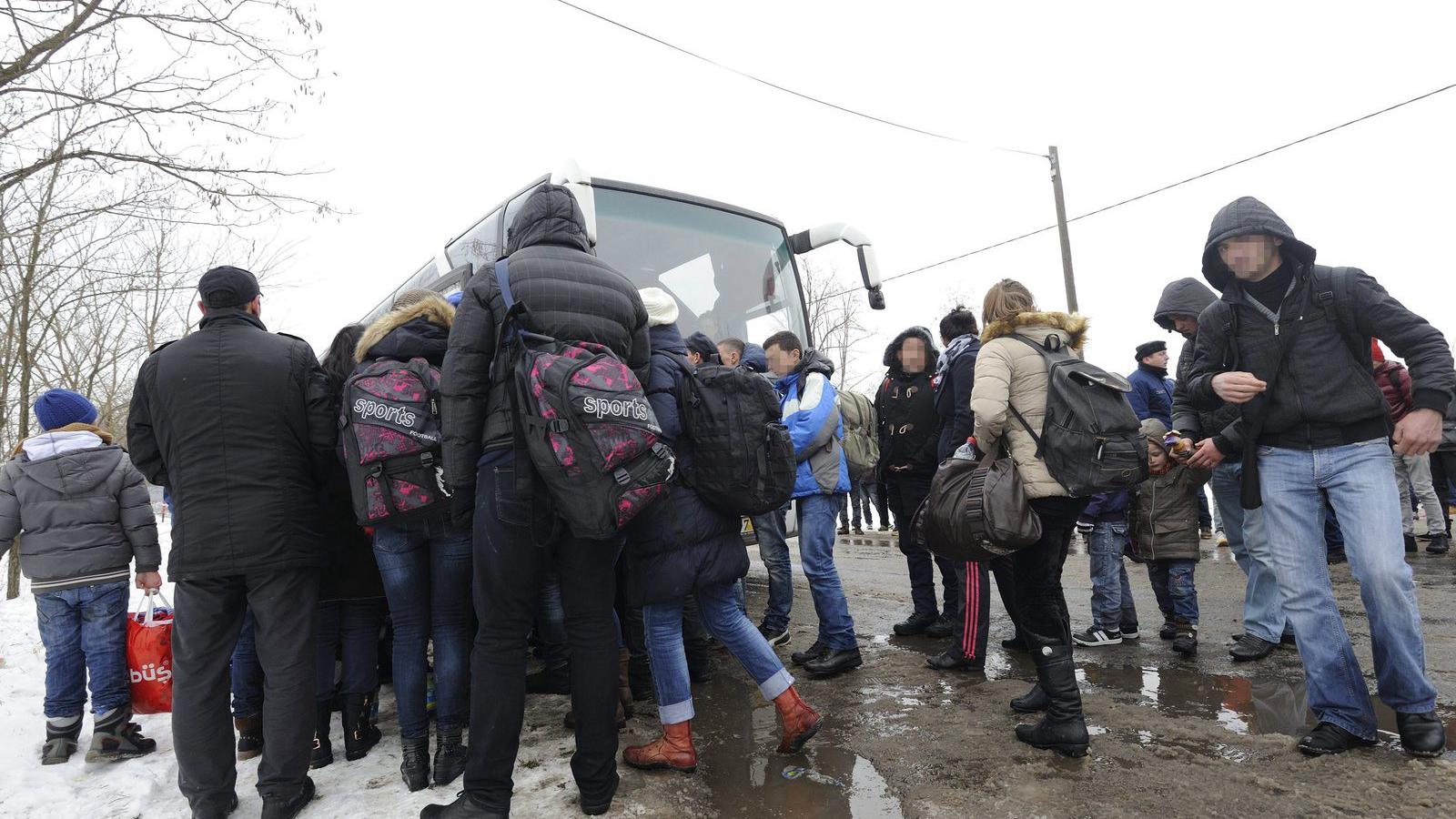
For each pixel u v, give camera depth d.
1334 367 2.90
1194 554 4.32
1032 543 2.91
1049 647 2.98
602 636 2.66
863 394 5.73
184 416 2.82
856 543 11.41
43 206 8.18
